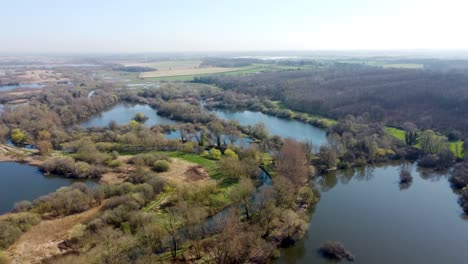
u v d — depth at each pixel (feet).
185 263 209.56
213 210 278.46
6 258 211.41
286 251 234.17
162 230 226.58
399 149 422.00
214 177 351.46
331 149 387.96
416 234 258.98
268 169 370.12
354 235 255.70
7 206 301.43
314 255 230.89
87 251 215.10
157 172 363.35
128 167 380.58
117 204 269.03
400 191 337.11
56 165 374.22
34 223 255.50
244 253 216.95
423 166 394.73
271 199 260.21
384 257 230.07
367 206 303.89
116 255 197.88
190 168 377.30
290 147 353.31
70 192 286.05
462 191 325.42
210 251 219.82
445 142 422.00
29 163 404.57
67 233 244.01
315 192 318.24
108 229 228.84
